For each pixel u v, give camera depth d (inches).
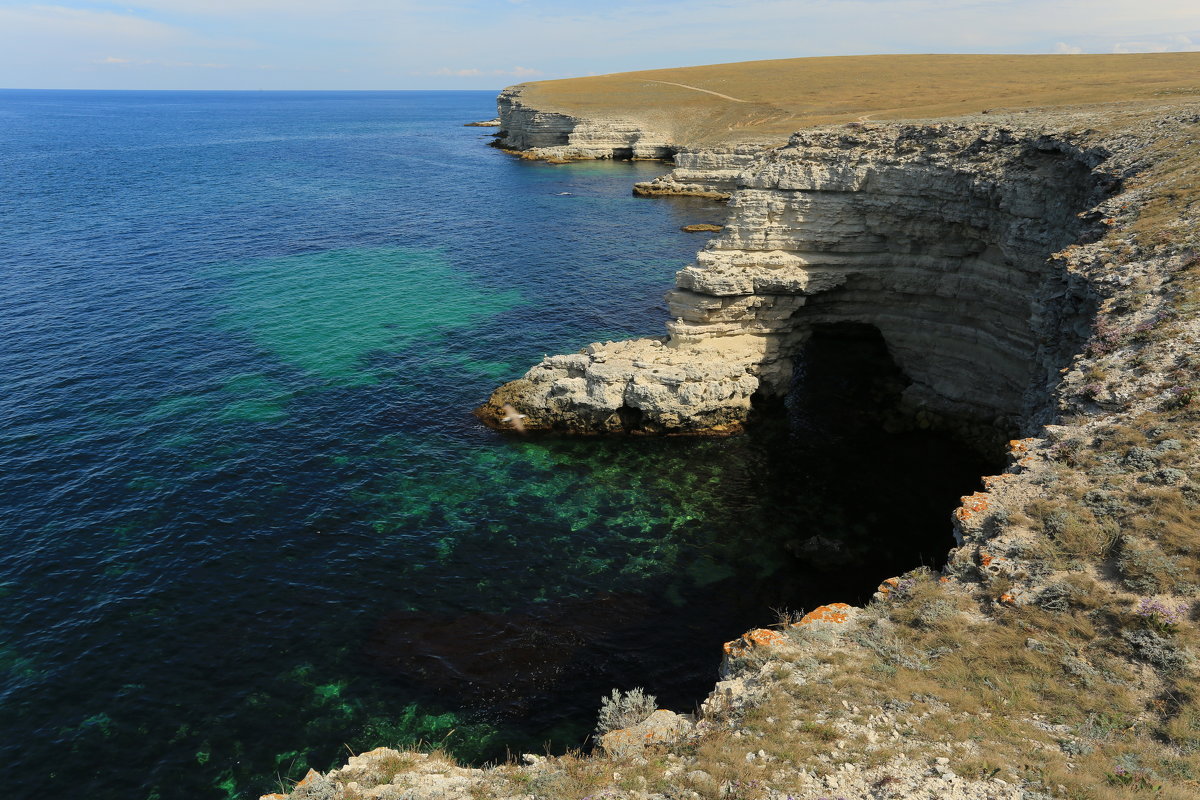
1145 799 455.8
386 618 1139.9
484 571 1258.0
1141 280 973.8
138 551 1268.5
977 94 3838.6
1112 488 712.4
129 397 1797.5
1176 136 1312.7
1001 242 1501.0
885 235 1759.4
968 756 507.5
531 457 1637.6
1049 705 547.2
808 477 1582.2
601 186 4950.8
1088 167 1369.3
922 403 1781.5
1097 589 626.5
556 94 7539.4
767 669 625.3
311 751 910.4
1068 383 911.7
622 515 1438.2
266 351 2094.0
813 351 2079.2
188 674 1021.2
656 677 1037.2
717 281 1734.7
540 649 1086.4
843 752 525.7
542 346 2201.0
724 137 4837.6
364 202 4259.4
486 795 560.1
